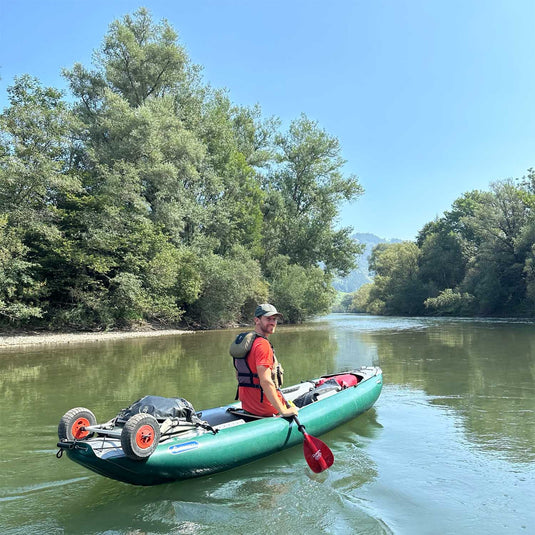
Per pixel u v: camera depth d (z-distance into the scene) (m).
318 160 39.22
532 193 45.12
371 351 14.46
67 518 3.56
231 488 4.10
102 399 7.70
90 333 21.56
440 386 8.66
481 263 45.31
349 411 6.00
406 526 3.39
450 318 42.84
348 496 3.92
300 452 5.06
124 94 30.16
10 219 19.36
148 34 30.53
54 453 5.12
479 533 3.29
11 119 19.47
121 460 3.74
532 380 9.17
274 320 4.93
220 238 31.91
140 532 3.33
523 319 37.81
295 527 3.38
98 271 21.41
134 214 23.88
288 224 38.72
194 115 31.34
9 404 7.39
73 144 25.38
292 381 9.18
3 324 19.98
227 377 9.70
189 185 30.11
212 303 28.78
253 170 35.66
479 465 4.63
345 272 39.88
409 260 60.88
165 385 8.83
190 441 4.20
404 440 5.45
